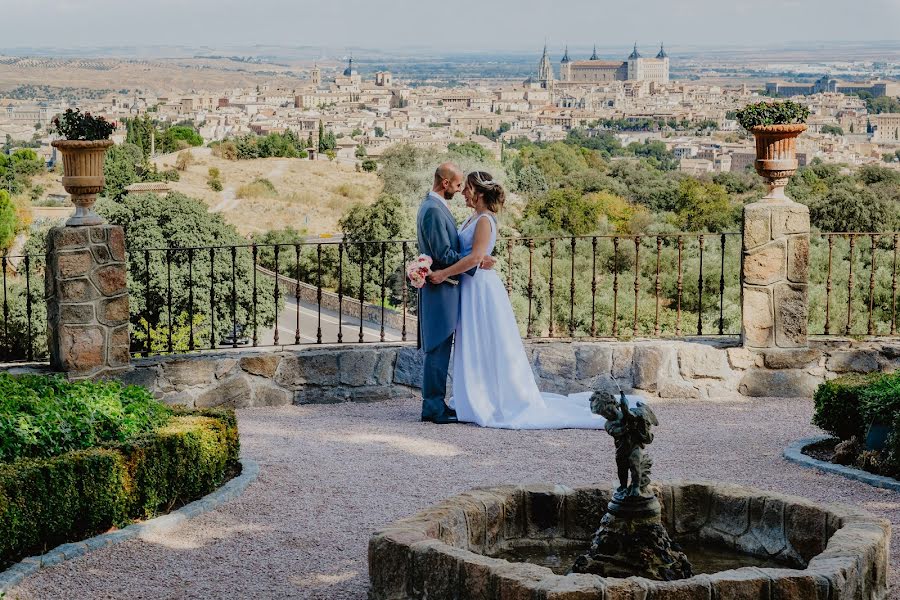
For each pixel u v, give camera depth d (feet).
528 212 148.25
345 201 260.83
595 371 24.88
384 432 21.67
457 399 22.68
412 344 25.57
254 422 22.68
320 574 13.55
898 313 58.08
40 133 647.56
